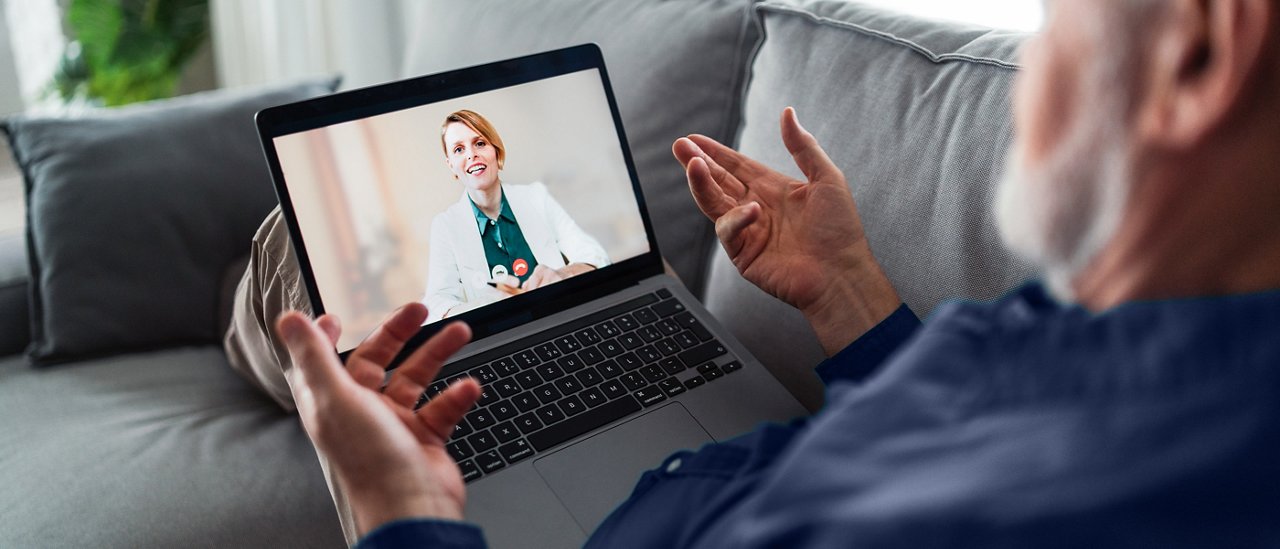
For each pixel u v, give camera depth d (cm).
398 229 77
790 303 76
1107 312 30
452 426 51
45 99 246
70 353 122
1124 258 32
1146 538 25
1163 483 26
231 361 117
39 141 128
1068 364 30
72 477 99
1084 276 34
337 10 221
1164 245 31
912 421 30
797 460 30
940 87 83
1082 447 27
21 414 110
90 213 124
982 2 129
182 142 130
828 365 72
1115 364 29
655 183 112
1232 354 28
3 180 250
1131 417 27
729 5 112
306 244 74
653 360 80
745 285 96
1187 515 26
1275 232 29
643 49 115
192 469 101
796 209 76
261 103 136
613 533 49
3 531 92
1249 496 26
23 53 251
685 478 49
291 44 230
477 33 135
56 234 123
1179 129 29
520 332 81
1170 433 27
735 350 83
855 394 33
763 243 76
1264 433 26
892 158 84
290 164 74
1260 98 28
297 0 226
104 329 123
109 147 127
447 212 80
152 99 245
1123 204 31
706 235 112
